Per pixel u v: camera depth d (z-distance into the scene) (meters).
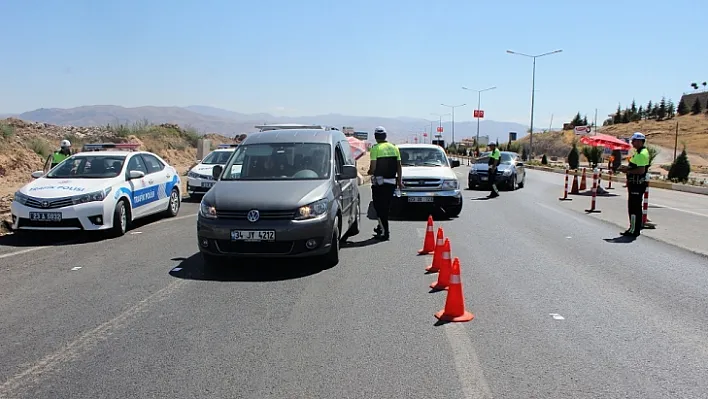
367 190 22.97
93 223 10.33
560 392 4.28
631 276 8.00
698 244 10.62
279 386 4.35
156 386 4.36
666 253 9.73
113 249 9.69
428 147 16.28
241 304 6.48
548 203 18.33
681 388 4.36
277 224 7.75
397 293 6.97
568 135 95.12
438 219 14.02
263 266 8.41
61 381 4.46
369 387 4.34
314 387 4.34
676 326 5.83
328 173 9.06
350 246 10.11
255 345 5.21
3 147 24.38
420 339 5.38
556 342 5.33
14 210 10.20
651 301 6.74
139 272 8.02
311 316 6.05
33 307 6.38
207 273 7.96
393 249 9.84
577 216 14.85
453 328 5.70
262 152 9.48
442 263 7.24
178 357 4.93
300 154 9.39
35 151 26.73
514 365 4.78
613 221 13.84
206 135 51.41
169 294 6.89
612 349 5.17
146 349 5.11
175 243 10.26
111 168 11.60
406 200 14.24
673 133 82.31
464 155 80.06
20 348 5.15
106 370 4.66
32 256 9.12
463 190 23.70
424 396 4.20
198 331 5.58
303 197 8.05
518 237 11.34
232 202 7.93
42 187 10.50
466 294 6.99
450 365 4.77
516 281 7.67
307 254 7.89
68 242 10.34
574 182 22.22
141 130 41.19
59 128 36.75
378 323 5.84
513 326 5.78
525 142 103.12
